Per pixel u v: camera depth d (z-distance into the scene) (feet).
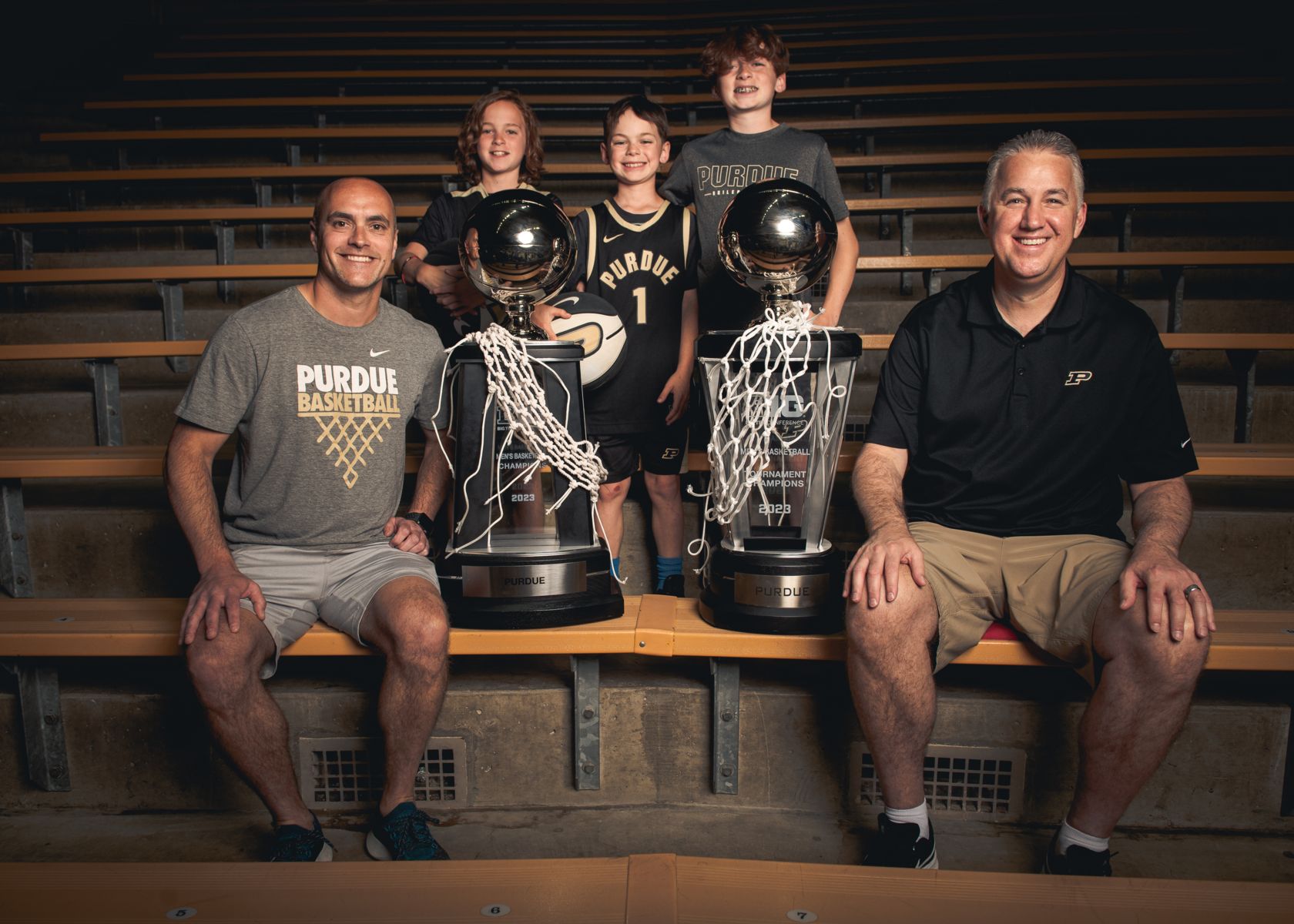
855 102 13.98
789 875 2.64
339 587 5.04
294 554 5.09
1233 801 5.16
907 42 15.74
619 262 6.34
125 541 6.30
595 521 5.09
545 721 5.39
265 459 5.09
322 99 13.89
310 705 5.36
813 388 4.71
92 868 2.68
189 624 4.47
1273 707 5.10
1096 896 2.55
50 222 10.07
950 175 12.55
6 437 7.66
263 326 4.98
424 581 4.91
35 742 5.38
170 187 12.71
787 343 4.56
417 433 7.52
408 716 4.65
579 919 2.40
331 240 4.91
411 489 6.68
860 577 4.41
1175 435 4.82
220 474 6.73
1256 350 7.11
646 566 6.81
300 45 16.87
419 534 5.31
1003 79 14.75
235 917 2.43
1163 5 15.93
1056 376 4.87
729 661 5.21
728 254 4.71
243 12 18.13
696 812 5.38
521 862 2.70
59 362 8.61
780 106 14.69
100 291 10.16
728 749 5.33
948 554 4.76
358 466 5.15
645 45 16.72
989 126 12.80
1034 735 5.21
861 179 12.66
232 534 5.19
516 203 4.72
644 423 6.31
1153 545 4.40
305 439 5.06
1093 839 4.35
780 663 5.71
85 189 12.65
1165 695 4.14
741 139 6.72
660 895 2.52
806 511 4.89
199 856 4.93
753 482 4.81
